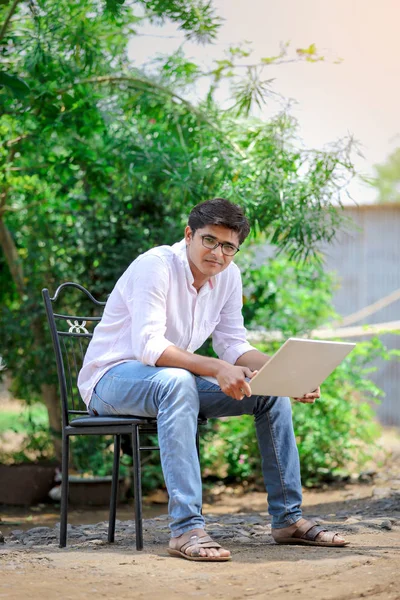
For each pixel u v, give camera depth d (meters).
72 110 6.40
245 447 7.95
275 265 8.06
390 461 8.52
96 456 7.19
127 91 6.84
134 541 3.72
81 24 6.27
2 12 6.40
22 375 7.72
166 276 3.41
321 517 4.65
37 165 7.12
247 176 6.27
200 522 3.14
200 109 6.60
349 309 10.76
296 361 3.12
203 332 3.66
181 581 2.75
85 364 3.55
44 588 2.67
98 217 7.59
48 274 7.70
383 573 2.79
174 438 3.12
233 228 3.36
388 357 8.43
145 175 6.77
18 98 5.71
